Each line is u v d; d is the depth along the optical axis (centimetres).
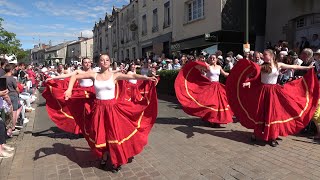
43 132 810
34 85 1912
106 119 507
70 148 654
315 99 629
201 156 573
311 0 1447
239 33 1741
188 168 520
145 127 549
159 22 2472
